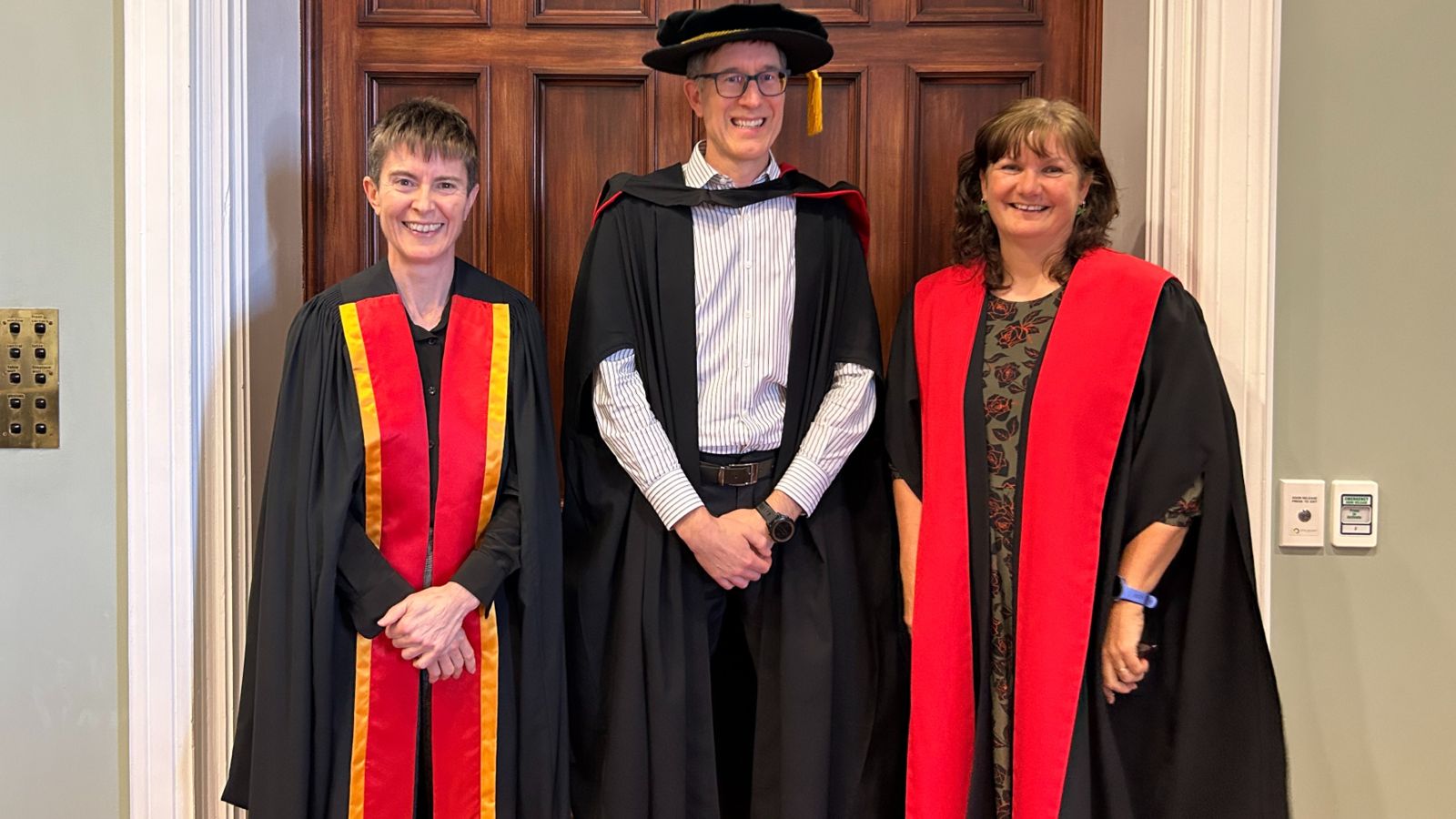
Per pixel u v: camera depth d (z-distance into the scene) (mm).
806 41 1510
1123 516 1473
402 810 1477
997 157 1496
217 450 1644
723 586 1514
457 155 1448
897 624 1627
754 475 1552
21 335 1620
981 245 1574
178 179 1589
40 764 1661
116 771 1660
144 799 1636
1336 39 1561
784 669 1532
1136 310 1457
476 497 1487
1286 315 1582
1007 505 1501
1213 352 1463
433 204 1431
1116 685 1466
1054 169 1465
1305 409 1587
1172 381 1443
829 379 1583
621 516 1557
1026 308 1526
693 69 1556
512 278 1865
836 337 1594
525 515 1480
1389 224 1572
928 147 1854
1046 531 1454
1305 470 1593
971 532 1509
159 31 1574
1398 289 1575
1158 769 1506
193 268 1602
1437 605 1591
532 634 1484
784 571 1550
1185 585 1490
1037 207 1477
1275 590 1601
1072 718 1439
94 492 1637
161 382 1600
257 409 1710
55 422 1627
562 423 1646
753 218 1556
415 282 1484
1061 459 1456
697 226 1555
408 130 1429
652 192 1573
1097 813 1483
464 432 1478
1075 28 1812
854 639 1581
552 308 1878
